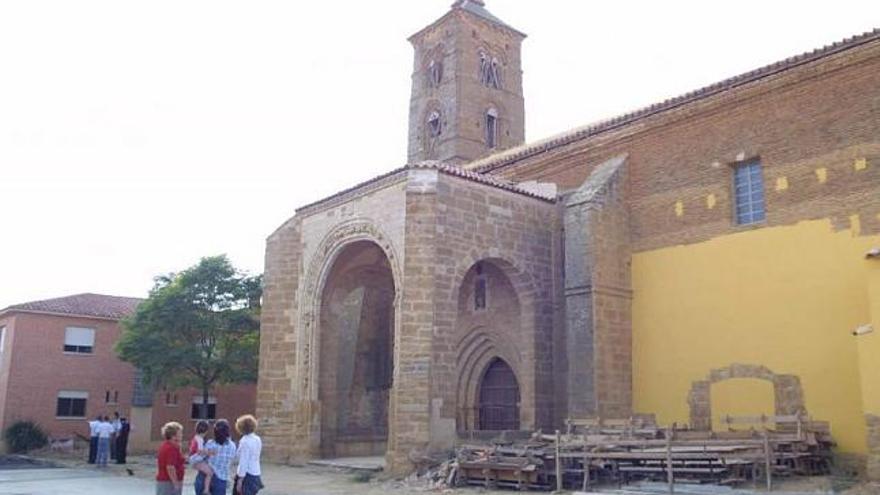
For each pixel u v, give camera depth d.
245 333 33.84
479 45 43.75
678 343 21.03
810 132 19.03
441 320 20.45
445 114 42.44
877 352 15.62
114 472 24.42
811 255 18.56
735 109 20.80
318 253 24.27
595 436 17.14
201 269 33.53
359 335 27.39
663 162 22.39
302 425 23.64
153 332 32.44
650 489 15.03
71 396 39.84
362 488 18.03
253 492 11.15
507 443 18.70
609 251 21.98
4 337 40.00
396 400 19.92
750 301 19.64
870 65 18.06
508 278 23.52
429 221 20.80
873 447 15.38
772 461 15.70
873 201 17.56
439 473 18.25
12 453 36.41
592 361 20.84
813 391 18.02
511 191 23.19
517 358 23.77
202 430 12.25
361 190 22.98
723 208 20.66
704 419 20.08
